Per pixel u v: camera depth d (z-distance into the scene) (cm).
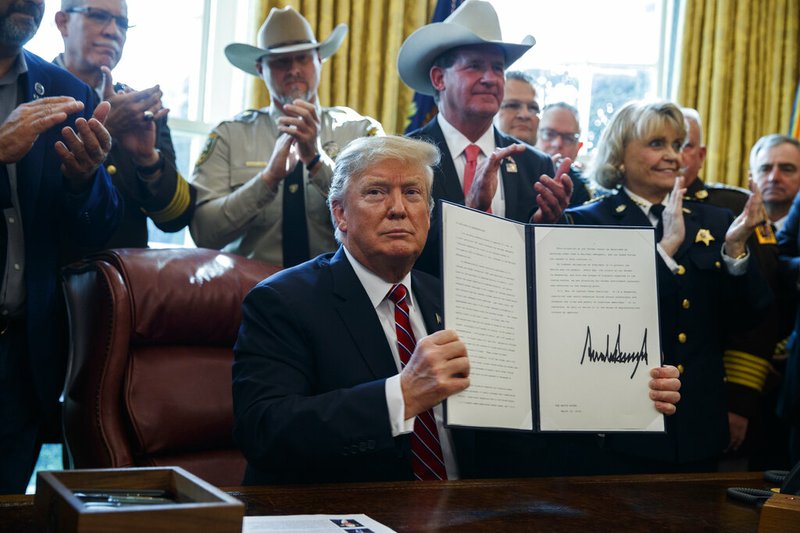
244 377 181
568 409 180
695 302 254
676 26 511
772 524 131
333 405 167
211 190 306
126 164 280
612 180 272
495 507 151
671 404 184
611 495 167
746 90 503
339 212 199
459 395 169
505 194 275
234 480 223
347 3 427
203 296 230
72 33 288
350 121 322
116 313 217
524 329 181
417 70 294
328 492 155
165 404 218
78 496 103
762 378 289
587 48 504
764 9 504
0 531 123
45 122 223
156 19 408
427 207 194
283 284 191
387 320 195
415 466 184
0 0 231
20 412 240
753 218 252
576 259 186
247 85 418
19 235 240
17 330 240
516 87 373
